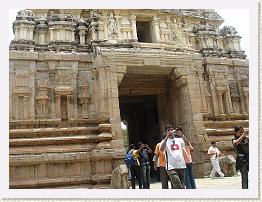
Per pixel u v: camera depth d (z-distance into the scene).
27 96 16.45
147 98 24.69
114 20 18.83
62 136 16.27
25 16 17.81
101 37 18.30
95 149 15.80
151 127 23.88
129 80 20.48
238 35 21.98
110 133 16.30
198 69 19.42
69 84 17.12
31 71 16.84
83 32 18.67
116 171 14.43
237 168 9.88
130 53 17.72
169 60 18.52
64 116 16.80
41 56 17.19
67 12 19.05
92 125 16.98
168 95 21.20
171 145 9.67
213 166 16.30
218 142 18.12
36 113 16.44
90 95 17.34
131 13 19.17
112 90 16.95
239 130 9.77
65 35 18.17
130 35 18.83
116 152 15.73
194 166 17.61
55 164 15.28
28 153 15.22
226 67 20.52
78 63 17.67
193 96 18.59
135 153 14.05
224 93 20.00
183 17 20.95
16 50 16.97
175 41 19.75
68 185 15.19
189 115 18.47
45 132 16.05
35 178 14.85
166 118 21.22
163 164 10.54
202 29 21.02
